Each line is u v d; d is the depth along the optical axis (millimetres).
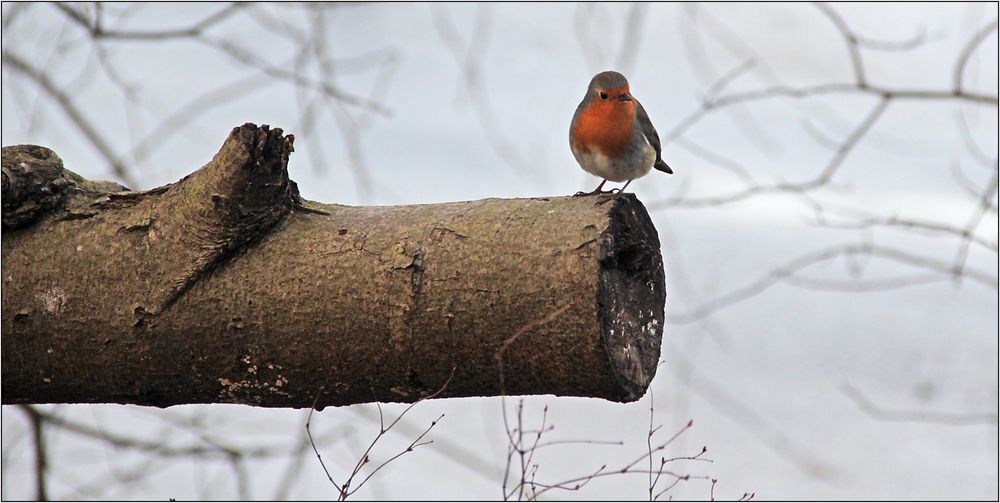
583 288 5723
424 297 5906
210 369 6234
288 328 6078
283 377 6199
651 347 6316
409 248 6016
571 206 6059
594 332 5707
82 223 6402
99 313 6219
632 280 6191
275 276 6125
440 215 6211
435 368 6008
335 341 6043
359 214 6383
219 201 6062
